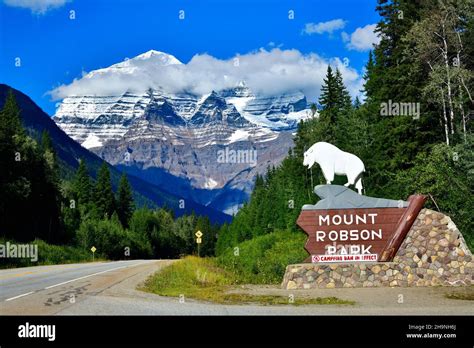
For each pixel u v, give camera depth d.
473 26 34.34
